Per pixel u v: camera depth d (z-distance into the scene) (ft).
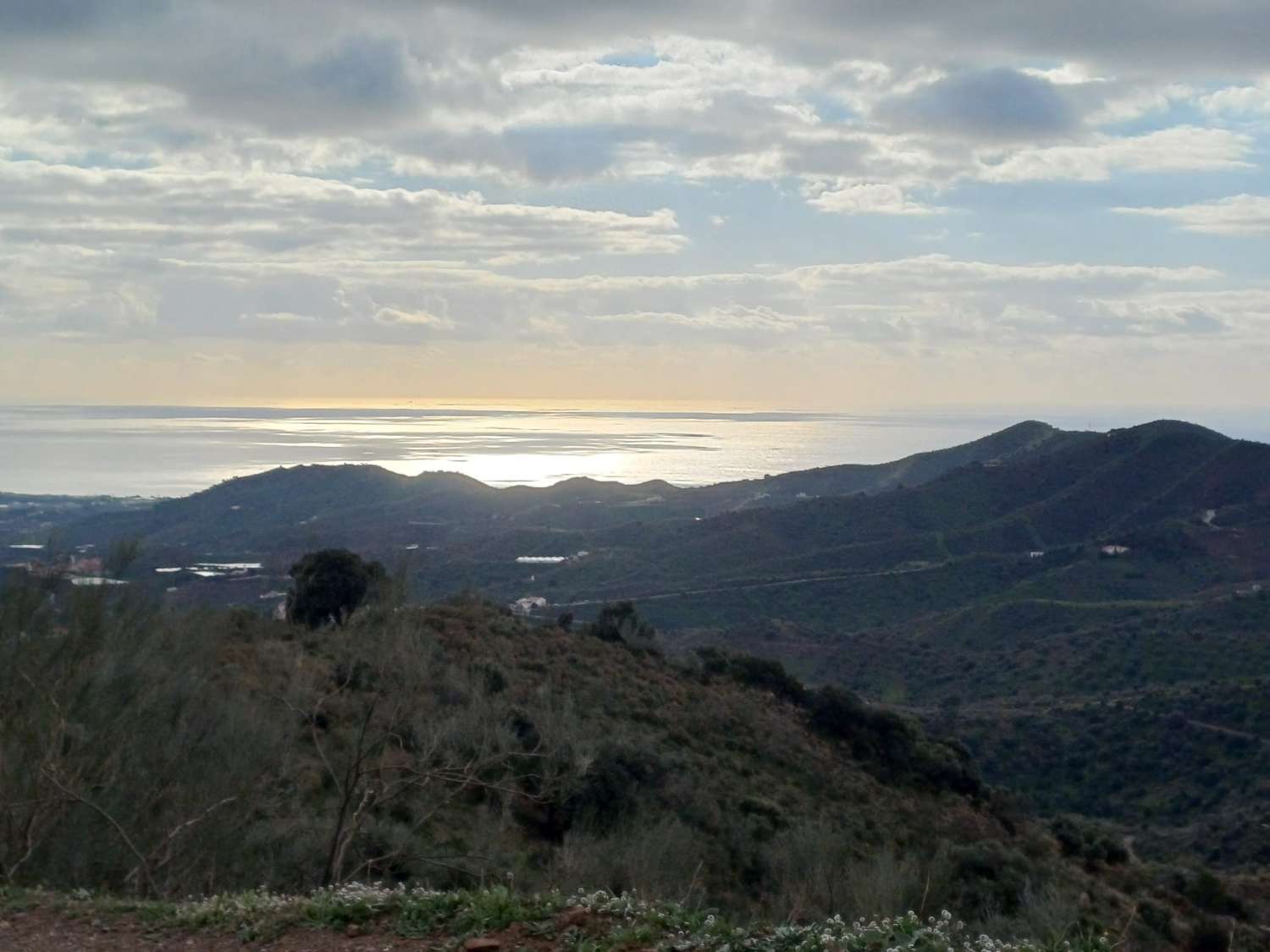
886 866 45.93
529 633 101.14
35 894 30.89
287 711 45.52
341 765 47.85
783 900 44.57
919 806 85.20
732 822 60.54
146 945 26.25
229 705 42.19
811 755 89.51
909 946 22.21
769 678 109.50
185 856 38.37
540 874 45.60
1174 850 95.96
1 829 37.17
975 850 64.59
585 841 46.39
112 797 37.60
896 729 99.04
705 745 82.74
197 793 38.75
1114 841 86.48
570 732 53.47
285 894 36.01
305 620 93.81
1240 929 60.64
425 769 44.83
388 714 43.21
